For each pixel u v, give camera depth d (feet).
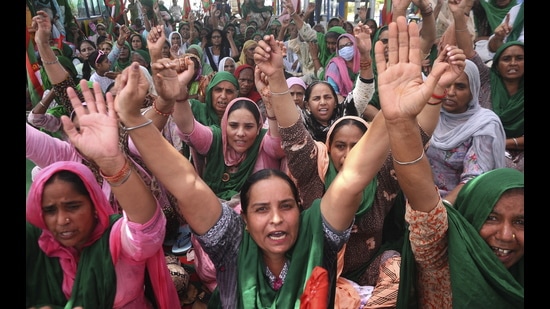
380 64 4.53
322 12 39.29
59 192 4.95
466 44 11.16
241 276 5.20
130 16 35.86
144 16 32.42
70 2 27.40
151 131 4.94
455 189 8.11
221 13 41.91
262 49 7.18
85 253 5.21
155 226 5.03
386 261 7.28
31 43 13.00
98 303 5.20
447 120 8.95
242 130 9.47
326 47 20.38
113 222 5.37
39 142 7.45
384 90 4.51
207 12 43.34
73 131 4.61
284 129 7.67
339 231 5.32
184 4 41.47
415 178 4.60
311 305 4.56
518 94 10.62
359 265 7.59
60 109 10.15
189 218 5.24
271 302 5.16
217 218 5.29
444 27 16.05
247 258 5.28
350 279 7.61
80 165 5.22
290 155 7.83
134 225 4.91
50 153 7.61
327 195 5.34
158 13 32.83
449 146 8.80
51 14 22.68
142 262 5.31
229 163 9.93
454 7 10.97
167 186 5.08
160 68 6.34
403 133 4.48
